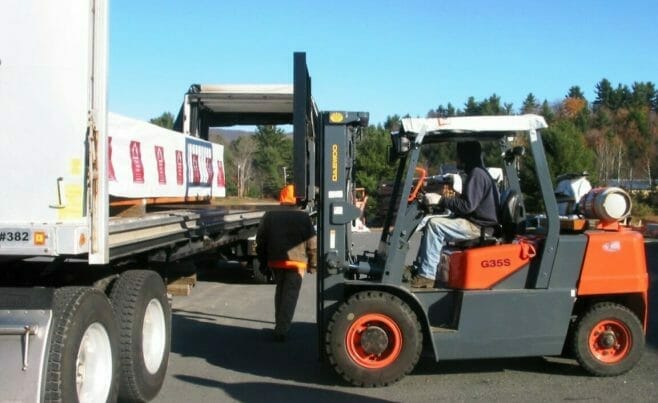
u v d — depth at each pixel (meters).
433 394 5.95
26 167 4.41
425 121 6.21
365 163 26.62
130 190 7.82
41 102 4.41
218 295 11.32
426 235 6.62
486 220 6.54
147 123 8.45
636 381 6.34
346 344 6.04
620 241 6.38
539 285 6.23
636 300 6.57
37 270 5.21
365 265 6.54
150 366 5.73
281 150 39.84
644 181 41.84
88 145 4.44
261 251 8.21
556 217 6.27
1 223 4.32
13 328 4.08
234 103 12.95
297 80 6.16
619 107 78.50
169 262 7.52
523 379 6.40
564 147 25.70
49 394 4.12
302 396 5.90
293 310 7.93
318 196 6.56
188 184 10.33
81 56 4.43
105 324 4.77
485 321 6.15
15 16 4.40
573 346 6.43
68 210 4.42
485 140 6.71
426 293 6.29
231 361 7.09
